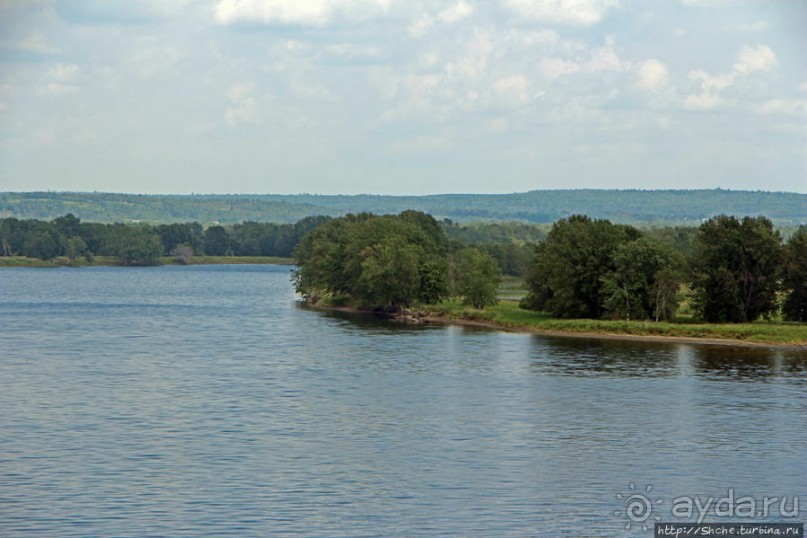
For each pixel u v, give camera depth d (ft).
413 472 256.11
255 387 368.89
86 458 265.95
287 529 216.13
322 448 278.26
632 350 486.79
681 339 531.91
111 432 294.46
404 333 563.07
